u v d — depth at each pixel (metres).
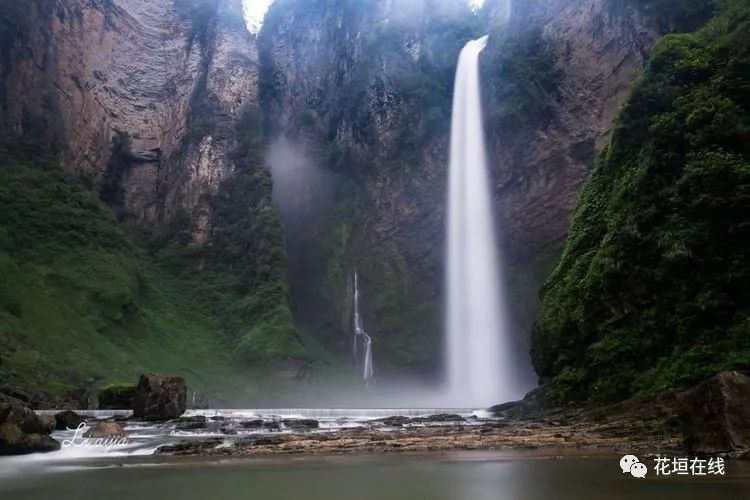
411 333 54.94
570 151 48.62
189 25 71.25
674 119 21.80
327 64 71.38
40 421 14.89
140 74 66.38
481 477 8.32
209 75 68.38
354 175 63.41
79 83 58.78
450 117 59.62
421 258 57.09
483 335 51.69
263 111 70.81
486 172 54.50
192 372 45.72
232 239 59.91
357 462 10.65
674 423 14.93
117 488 7.85
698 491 6.84
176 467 10.23
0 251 43.88
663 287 20.17
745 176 18.72
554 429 17.34
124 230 58.78
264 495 7.08
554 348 25.05
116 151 61.81
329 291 59.88
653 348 20.09
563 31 50.66
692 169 20.03
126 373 40.09
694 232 19.45
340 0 72.25
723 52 22.27
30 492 7.61
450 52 62.53
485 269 53.09
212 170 63.22
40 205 49.62
